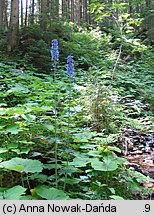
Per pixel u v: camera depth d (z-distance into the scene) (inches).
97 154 110.7
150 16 544.7
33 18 431.2
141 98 265.6
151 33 537.6
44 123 136.9
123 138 167.2
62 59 367.2
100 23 603.2
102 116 175.6
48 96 173.0
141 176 106.8
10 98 204.5
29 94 188.2
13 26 390.9
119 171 107.9
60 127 133.6
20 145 115.1
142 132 185.9
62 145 118.2
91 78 237.8
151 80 338.0
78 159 103.3
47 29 410.6
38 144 120.4
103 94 188.7
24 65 318.0
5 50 382.9
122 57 452.1
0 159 99.3
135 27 600.1
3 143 114.8
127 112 215.9
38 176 97.8
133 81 308.3
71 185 101.3
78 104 191.2
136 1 321.4
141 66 402.9
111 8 305.1
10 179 105.0
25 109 132.1
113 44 474.0
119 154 146.2
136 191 103.7
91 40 475.8
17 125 115.2
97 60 392.2
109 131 172.4
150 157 142.1
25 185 102.3
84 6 838.5
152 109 251.8
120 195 99.5
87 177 100.6
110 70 337.4
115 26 498.3
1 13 706.8
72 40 442.9
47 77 273.7
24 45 371.6
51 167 99.6
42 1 433.7
